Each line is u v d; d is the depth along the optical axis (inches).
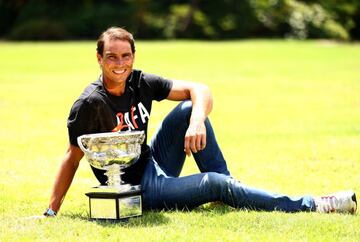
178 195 281.4
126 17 2453.2
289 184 356.5
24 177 382.0
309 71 1127.0
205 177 280.8
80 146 264.8
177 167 306.7
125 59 268.4
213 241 233.9
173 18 2485.2
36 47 1697.8
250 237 238.1
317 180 365.1
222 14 2554.1
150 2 2532.0
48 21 2407.7
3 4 2527.1
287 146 482.6
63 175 279.4
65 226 256.2
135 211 269.3
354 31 2689.5
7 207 307.4
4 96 813.2
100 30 2431.1
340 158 430.3
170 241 233.8
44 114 676.1
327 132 556.1
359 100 799.1
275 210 275.9
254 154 451.8
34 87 909.2
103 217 265.1
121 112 277.3
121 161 265.7
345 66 1207.6
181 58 1352.1
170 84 291.7
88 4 2492.6
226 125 612.4
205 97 287.9
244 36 2549.2
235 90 898.1
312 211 274.5
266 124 618.5
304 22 2556.6
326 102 784.3
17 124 609.3
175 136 300.2
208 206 296.0
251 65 1226.6
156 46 1752.0
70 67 1182.3
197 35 2482.8
